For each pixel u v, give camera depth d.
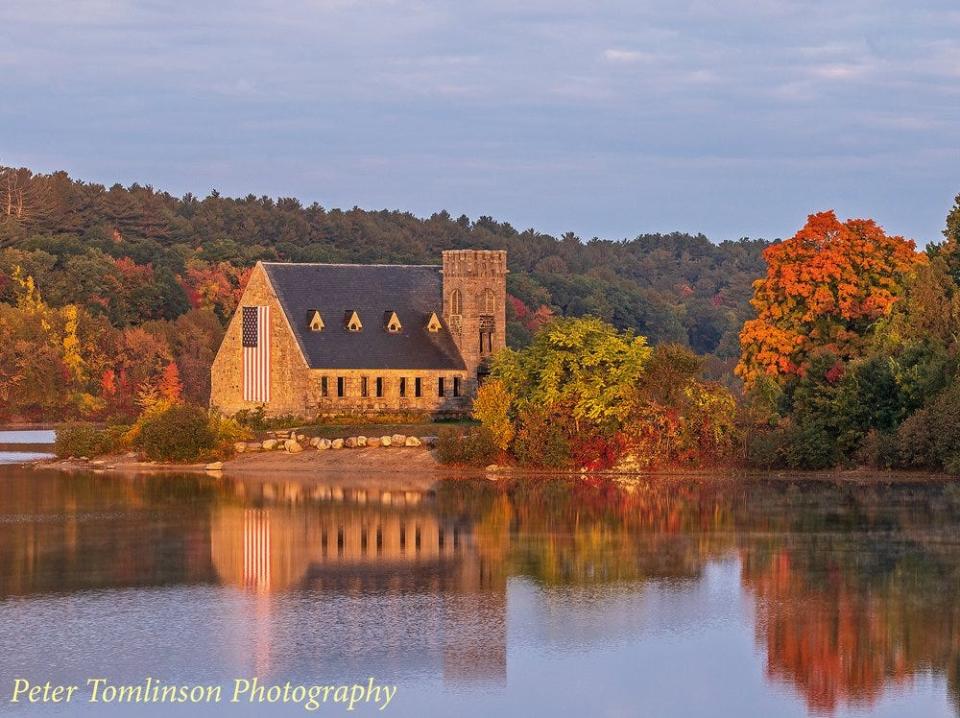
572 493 159.62
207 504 152.12
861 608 104.06
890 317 191.12
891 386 177.88
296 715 83.06
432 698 85.69
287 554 123.56
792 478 172.38
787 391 194.38
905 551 123.00
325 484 169.88
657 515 143.25
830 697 85.50
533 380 187.50
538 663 91.88
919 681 88.25
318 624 100.06
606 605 105.50
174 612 103.38
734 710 83.56
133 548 126.12
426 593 109.38
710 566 118.19
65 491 164.12
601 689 87.06
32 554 123.44
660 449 180.00
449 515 143.75
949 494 156.38
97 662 91.44
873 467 175.75
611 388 180.62
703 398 181.25
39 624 99.88
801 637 96.88
